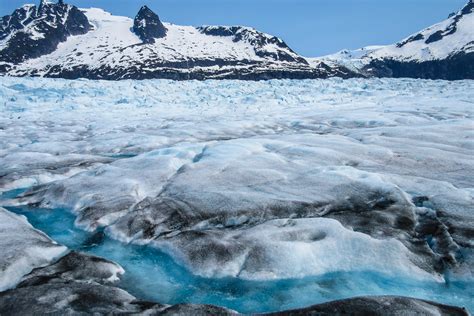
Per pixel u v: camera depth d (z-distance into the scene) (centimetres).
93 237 1130
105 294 758
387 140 2083
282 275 887
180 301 832
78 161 1967
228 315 699
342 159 1723
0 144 2506
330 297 832
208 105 4912
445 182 1338
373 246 945
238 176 1464
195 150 1956
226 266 914
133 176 1542
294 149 1872
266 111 4303
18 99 4619
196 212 1167
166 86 6316
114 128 3164
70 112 4247
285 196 1259
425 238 1009
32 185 1667
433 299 816
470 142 1938
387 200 1219
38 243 972
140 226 1109
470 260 902
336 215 1141
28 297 735
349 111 3762
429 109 3456
